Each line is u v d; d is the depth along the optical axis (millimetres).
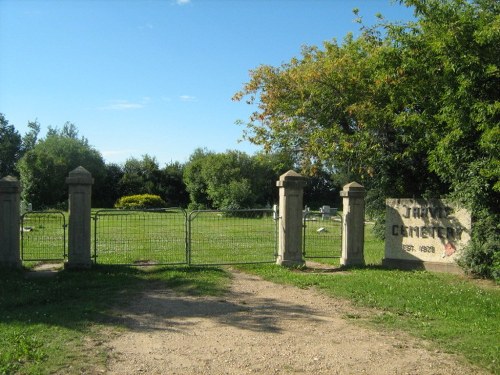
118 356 5898
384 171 15016
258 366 5688
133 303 8508
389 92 14547
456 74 10625
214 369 5578
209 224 23688
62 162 53000
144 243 17516
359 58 17297
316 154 18594
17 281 10047
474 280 11117
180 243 17531
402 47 13297
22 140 83500
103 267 11695
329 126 17828
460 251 11820
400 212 13141
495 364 5832
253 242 17781
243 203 40344
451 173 11586
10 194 11336
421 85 13266
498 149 9430
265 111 20203
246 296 9227
